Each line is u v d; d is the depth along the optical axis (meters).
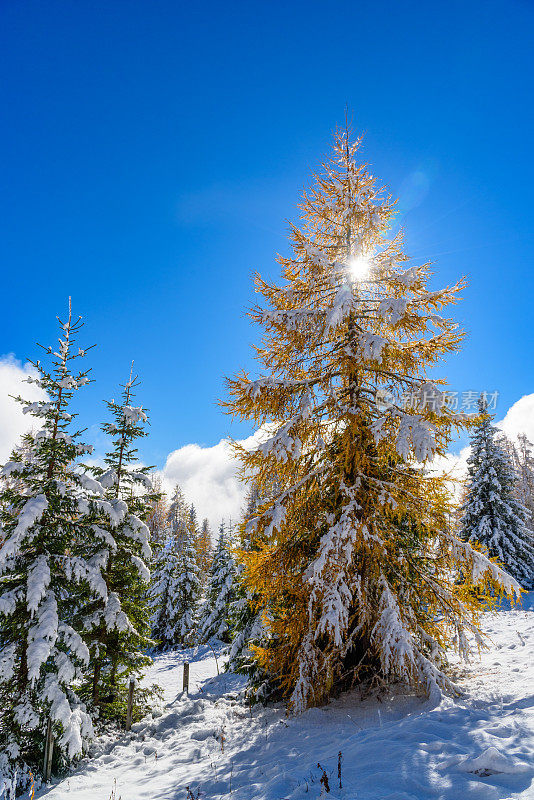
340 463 8.69
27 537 9.46
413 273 8.91
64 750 8.60
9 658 9.05
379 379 9.37
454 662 9.99
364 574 8.11
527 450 40.38
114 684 11.88
